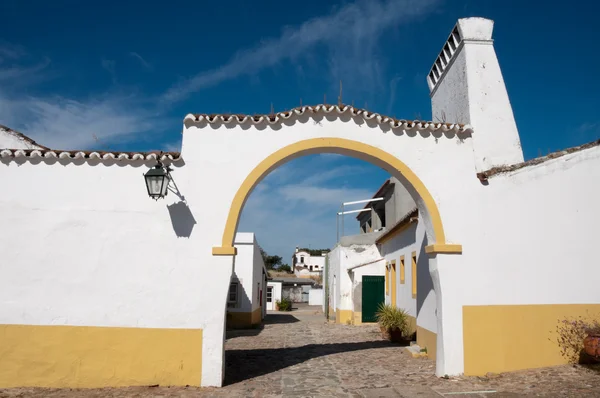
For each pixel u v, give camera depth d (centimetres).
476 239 810
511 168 839
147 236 762
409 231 1349
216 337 743
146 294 748
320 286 4862
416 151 825
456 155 831
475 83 1031
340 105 810
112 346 736
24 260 746
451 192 818
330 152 849
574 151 860
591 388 670
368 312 1947
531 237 823
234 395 694
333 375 845
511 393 673
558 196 841
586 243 837
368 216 2633
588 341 761
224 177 783
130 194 769
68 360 729
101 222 761
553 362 800
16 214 755
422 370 868
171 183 774
